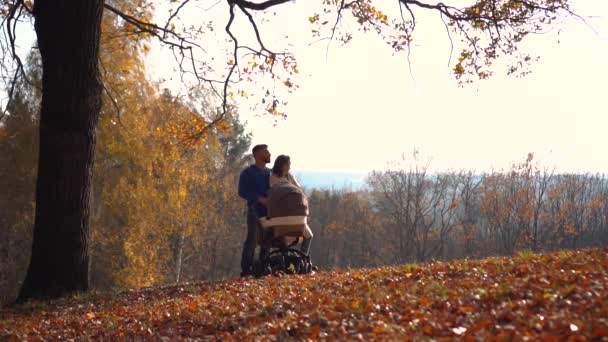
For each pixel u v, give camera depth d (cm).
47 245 1424
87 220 1455
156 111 4431
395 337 652
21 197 4447
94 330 995
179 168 4762
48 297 1403
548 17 1923
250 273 1402
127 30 2323
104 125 4203
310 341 702
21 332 1058
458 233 8881
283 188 1331
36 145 4369
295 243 1363
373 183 9031
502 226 8269
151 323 956
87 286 1449
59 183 1423
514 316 665
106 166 4406
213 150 5378
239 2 1895
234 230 7581
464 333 636
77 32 1413
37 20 1430
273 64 2177
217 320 892
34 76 4228
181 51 2131
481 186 8581
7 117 4241
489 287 803
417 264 1183
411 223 8600
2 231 4822
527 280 812
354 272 1189
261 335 764
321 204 9762
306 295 941
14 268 4900
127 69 4022
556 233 8031
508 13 1944
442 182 8694
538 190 8556
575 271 839
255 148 1403
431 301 782
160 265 4750
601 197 7800
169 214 4700
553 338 568
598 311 635
